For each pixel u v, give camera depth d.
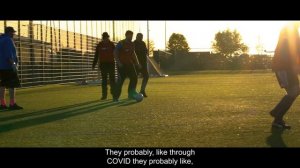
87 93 19.19
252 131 7.95
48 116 10.56
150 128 8.45
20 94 18.88
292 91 8.11
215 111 11.14
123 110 11.62
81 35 32.50
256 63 70.06
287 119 9.49
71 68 30.59
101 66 14.59
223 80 30.56
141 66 15.52
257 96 15.88
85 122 9.41
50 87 24.91
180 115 10.41
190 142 6.99
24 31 23.64
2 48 12.18
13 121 9.70
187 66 68.25
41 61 25.81
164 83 26.81
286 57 8.05
